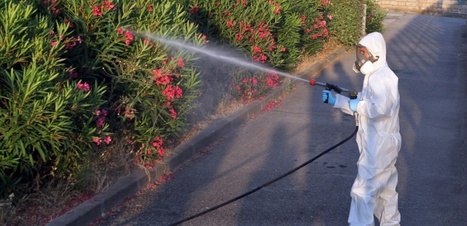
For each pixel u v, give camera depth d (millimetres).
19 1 6785
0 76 6188
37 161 6641
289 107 11984
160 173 8055
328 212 7121
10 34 6203
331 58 17281
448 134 10398
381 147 5773
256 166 8625
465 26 27891
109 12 7801
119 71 7938
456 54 19469
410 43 21891
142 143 8039
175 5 9406
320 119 11148
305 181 8062
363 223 5848
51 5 7379
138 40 8055
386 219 6039
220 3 11117
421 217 7031
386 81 5742
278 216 6988
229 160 8852
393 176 5961
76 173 6961
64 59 6781
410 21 29547
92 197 6949
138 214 6961
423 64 17438
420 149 9523
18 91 6055
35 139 6188
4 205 6223
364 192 5832
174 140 8938
